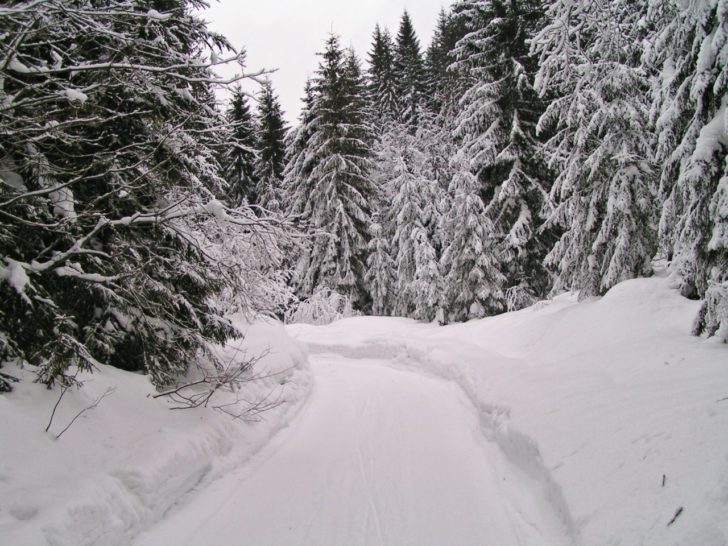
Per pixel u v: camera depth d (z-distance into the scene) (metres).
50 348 4.23
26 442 3.86
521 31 17.22
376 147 28.56
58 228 4.50
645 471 3.73
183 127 6.36
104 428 4.66
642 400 5.14
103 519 3.58
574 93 11.92
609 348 8.55
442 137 24.61
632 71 11.40
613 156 11.38
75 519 3.33
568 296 15.20
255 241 6.07
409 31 37.97
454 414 8.30
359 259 24.95
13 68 4.19
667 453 3.78
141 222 5.16
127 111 5.80
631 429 4.48
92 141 5.08
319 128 23.59
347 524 4.33
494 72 18.39
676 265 8.97
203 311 6.92
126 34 4.78
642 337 8.66
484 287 17.64
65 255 4.50
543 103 17.48
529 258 18.47
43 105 4.98
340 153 23.05
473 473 5.48
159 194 6.00
